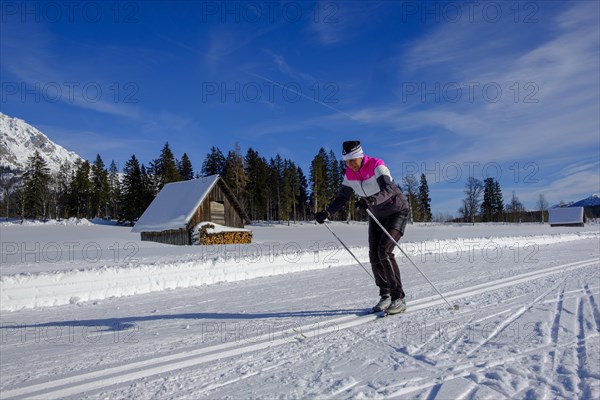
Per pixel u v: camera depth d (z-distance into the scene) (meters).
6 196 60.66
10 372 2.49
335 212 4.10
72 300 5.21
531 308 3.82
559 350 2.57
